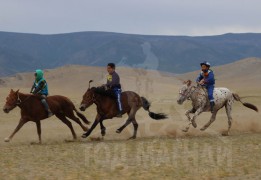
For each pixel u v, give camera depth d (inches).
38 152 538.9
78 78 4439.0
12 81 5649.6
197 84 699.4
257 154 522.9
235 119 965.2
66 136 735.7
